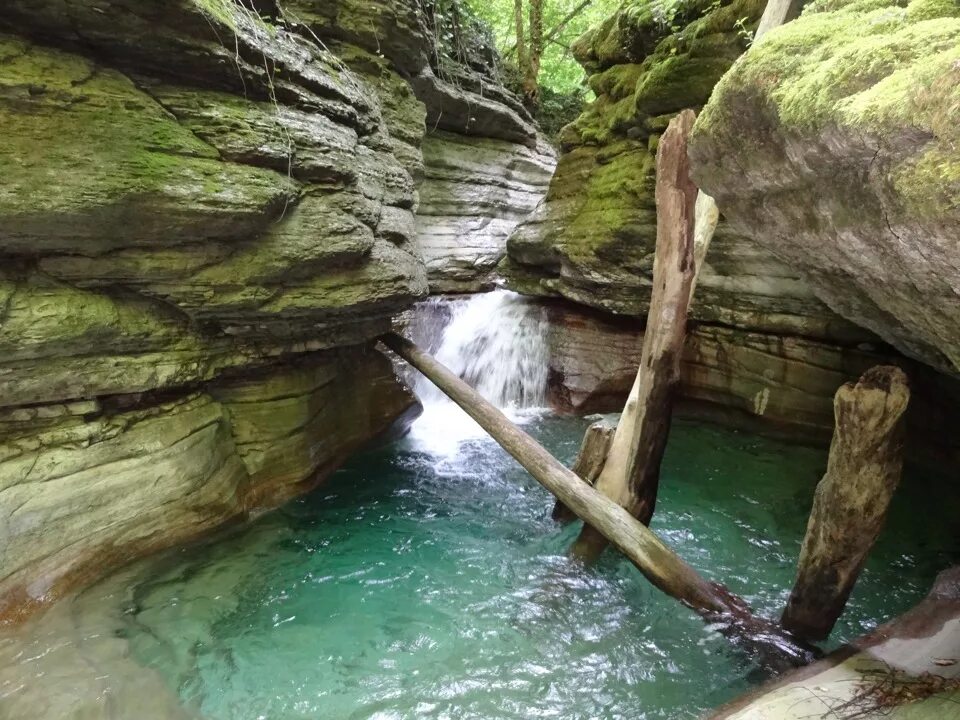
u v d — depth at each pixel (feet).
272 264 16.99
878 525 11.43
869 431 10.71
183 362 17.24
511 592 16.80
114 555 15.71
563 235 32.91
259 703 12.60
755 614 15.24
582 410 33.04
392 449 27.20
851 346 24.29
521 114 46.50
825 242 9.62
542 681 13.47
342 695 12.91
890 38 7.09
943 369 13.41
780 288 25.57
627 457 18.81
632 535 16.56
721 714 11.27
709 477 24.14
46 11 12.44
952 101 5.71
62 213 12.80
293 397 21.15
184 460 17.33
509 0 54.03
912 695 10.64
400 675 13.56
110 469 15.74
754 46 9.25
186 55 14.84
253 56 16.46
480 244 41.78
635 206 29.27
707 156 10.78
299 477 21.40
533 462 19.31
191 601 15.61
